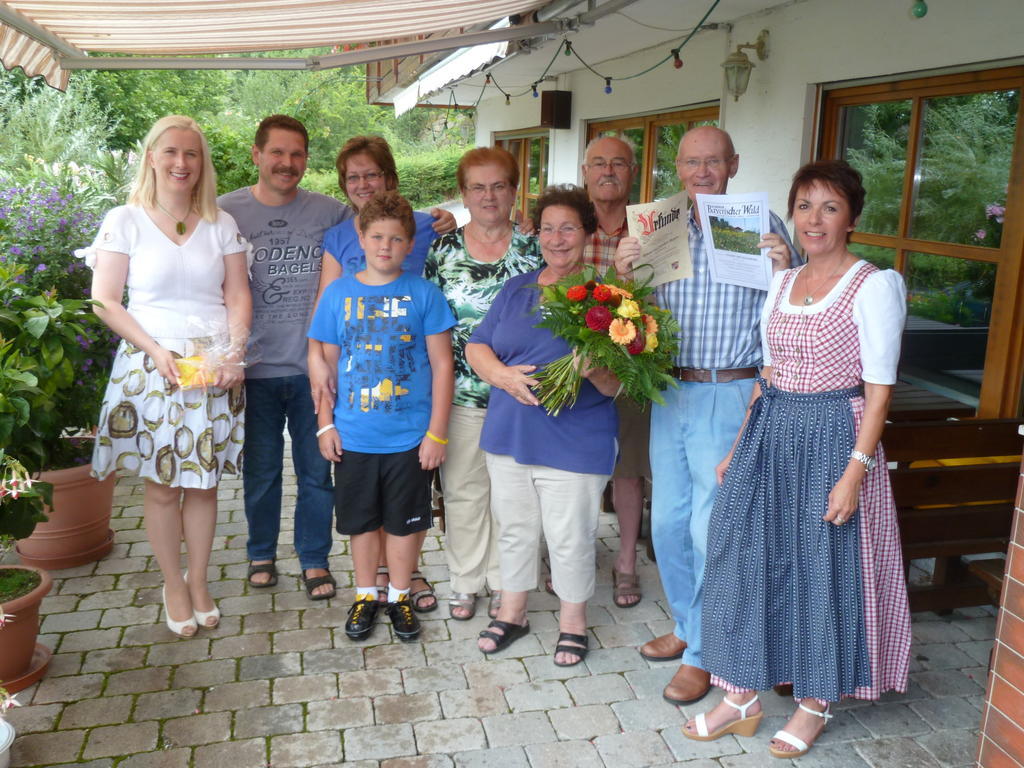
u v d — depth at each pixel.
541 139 10.31
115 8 3.77
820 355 2.63
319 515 3.85
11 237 4.87
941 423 3.51
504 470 3.27
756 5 5.00
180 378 3.16
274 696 3.12
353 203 3.85
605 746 2.88
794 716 2.89
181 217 3.27
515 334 3.15
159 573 4.06
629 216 3.05
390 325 3.29
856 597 2.68
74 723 2.95
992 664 2.43
